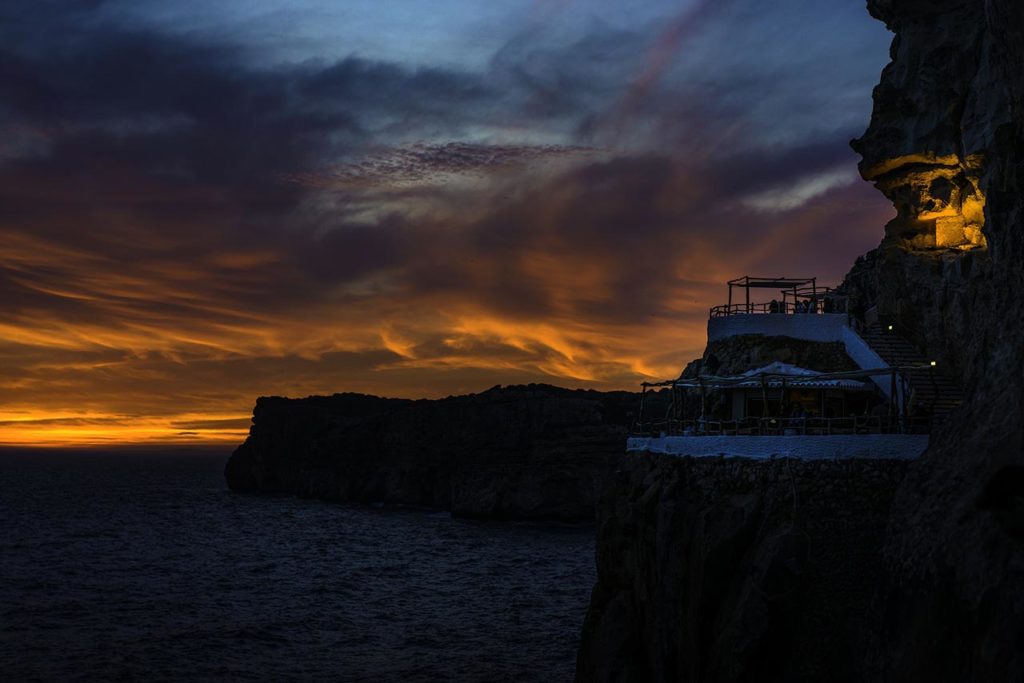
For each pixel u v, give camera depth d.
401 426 191.50
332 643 55.50
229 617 63.44
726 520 26.97
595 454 155.25
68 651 52.62
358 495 192.62
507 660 51.12
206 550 105.06
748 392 36.84
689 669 27.08
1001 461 21.00
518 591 76.12
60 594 72.31
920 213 37.47
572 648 54.09
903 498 24.28
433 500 178.50
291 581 81.12
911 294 37.72
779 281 44.56
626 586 33.12
